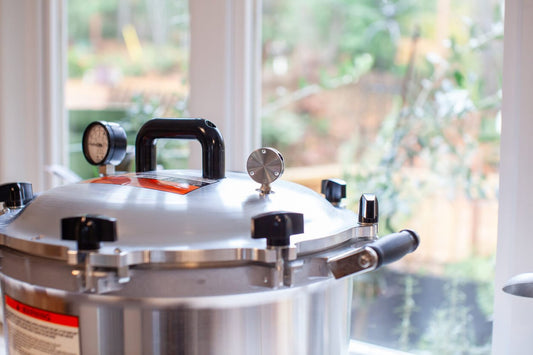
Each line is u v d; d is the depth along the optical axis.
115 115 1.32
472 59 0.92
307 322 0.54
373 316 1.03
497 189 0.90
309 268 0.53
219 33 1.02
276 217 0.48
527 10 0.74
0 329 1.20
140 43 1.26
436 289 0.97
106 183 0.60
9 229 0.57
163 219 0.52
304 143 1.11
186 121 0.63
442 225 0.97
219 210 0.53
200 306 0.50
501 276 0.79
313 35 1.09
